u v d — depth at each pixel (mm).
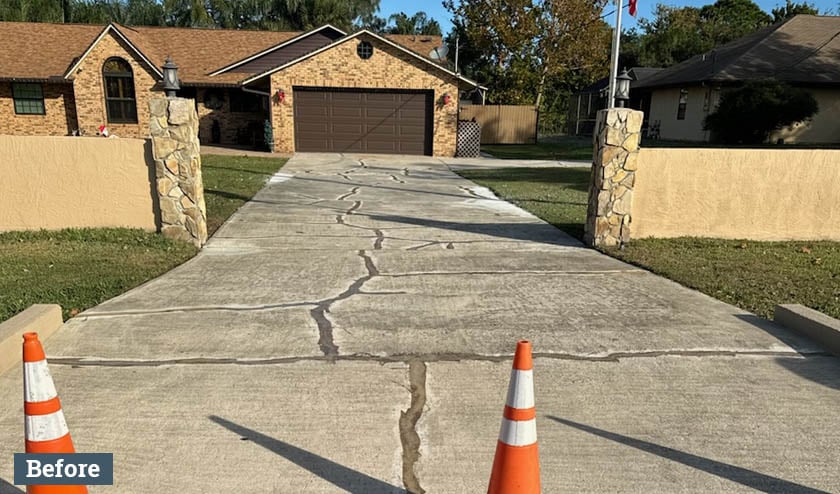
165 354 3941
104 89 21062
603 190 7266
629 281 5863
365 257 6727
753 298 5281
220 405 3289
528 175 15320
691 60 30781
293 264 6379
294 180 13445
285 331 4375
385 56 20109
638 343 4227
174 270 6098
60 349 3982
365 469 2736
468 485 2629
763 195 8047
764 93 20719
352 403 3332
